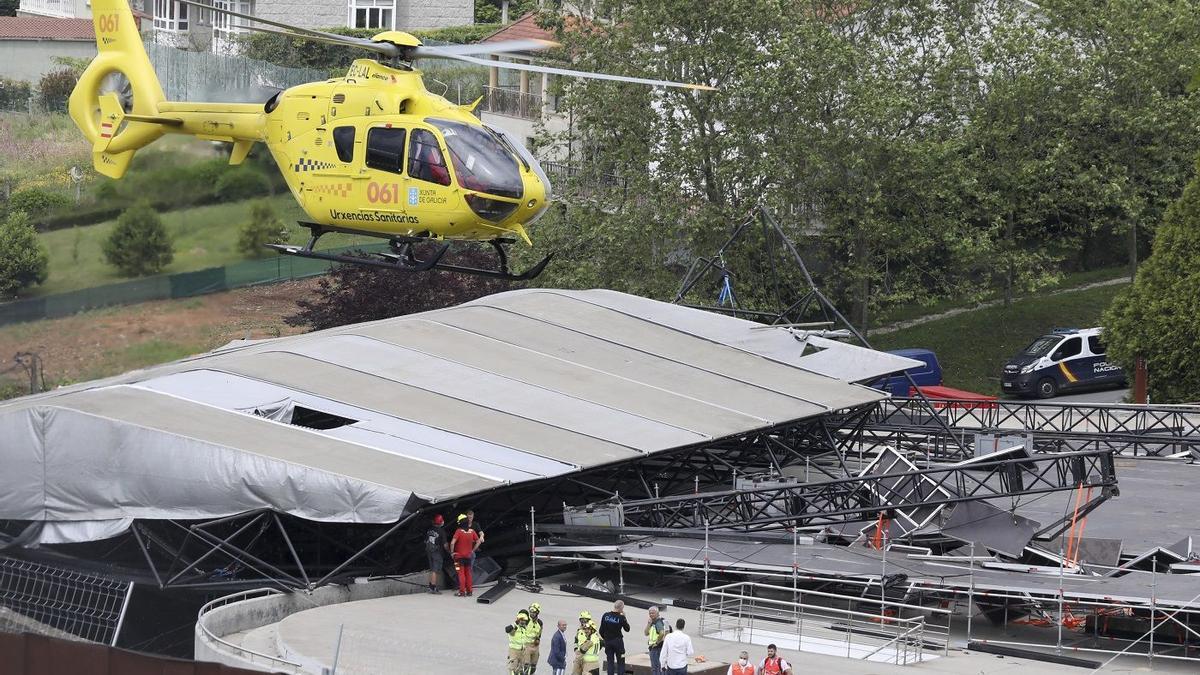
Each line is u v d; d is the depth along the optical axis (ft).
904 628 409.90
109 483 453.17
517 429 504.43
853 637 408.26
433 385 540.11
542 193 404.16
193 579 440.04
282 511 434.30
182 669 317.63
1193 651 399.24
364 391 521.65
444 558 450.71
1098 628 419.33
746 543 461.37
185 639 441.68
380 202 402.31
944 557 444.55
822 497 483.51
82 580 448.65
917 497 474.90
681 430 525.34
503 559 480.23
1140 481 606.96
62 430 458.50
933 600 444.14
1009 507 526.16
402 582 440.04
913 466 500.74
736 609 427.74
